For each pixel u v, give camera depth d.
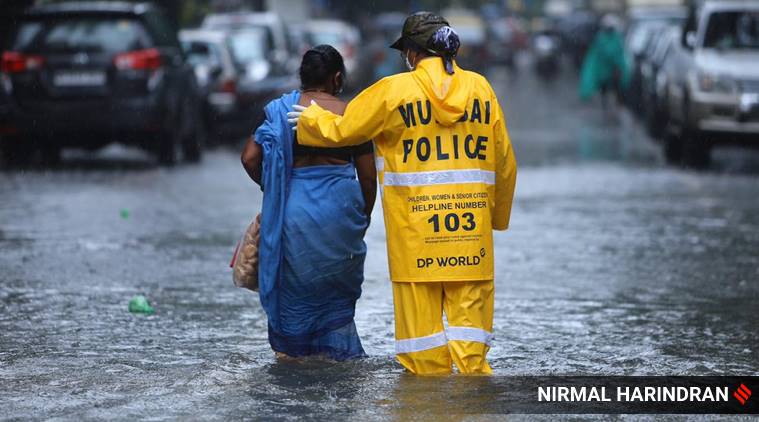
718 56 41.34
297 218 14.19
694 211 29.86
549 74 105.56
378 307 18.50
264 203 14.27
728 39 42.28
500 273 21.45
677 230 26.75
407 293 13.77
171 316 17.69
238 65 50.16
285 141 14.16
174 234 25.39
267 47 54.31
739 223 27.91
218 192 32.72
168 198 31.23
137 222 26.97
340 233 14.24
